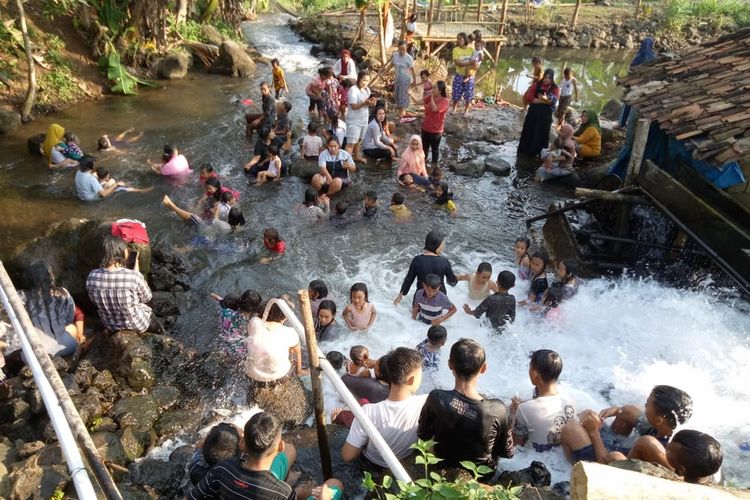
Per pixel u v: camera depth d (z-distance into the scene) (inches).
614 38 935.7
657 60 370.0
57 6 538.3
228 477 133.2
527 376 238.7
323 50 755.4
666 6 991.6
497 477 169.5
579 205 328.2
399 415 160.7
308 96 543.5
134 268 264.2
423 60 685.9
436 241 262.7
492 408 148.2
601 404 220.2
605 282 296.8
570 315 271.4
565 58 876.6
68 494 170.4
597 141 446.9
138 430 203.8
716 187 283.6
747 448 195.9
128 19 571.2
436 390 151.0
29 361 142.9
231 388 226.5
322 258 319.9
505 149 477.7
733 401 219.8
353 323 260.4
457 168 430.3
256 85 593.9
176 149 406.9
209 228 335.9
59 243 275.3
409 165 402.9
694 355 246.1
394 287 298.8
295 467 175.0
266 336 217.6
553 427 182.2
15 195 360.2
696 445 143.3
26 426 202.2
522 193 405.4
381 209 371.6
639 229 346.9
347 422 203.2
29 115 466.9
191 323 268.1
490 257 329.1
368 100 438.6
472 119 531.5
